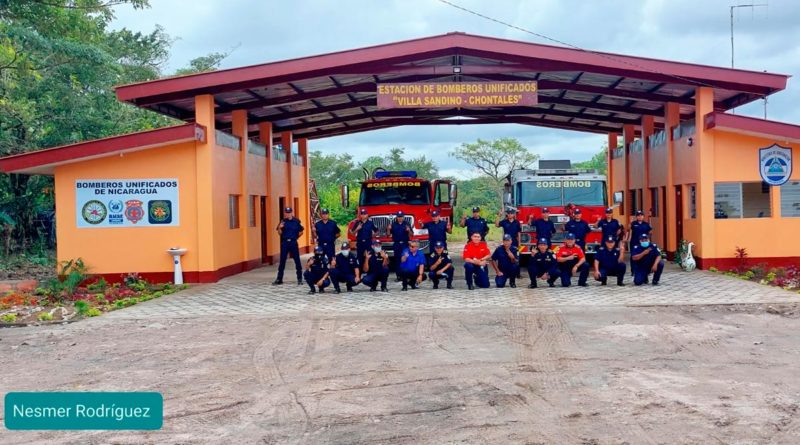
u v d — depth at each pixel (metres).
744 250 19.98
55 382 9.05
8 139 26.73
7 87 26.83
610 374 8.87
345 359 9.98
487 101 19.20
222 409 7.76
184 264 19.27
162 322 13.32
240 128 22.47
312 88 21.97
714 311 13.23
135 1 29.14
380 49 18.56
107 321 13.55
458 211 51.91
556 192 20.42
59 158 18.47
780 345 10.39
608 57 18.83
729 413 7.23
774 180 19.84
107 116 31.03
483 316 13.05
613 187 32.62
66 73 30.12
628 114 27.28
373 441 6.62
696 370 9.02
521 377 8.80
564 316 12.88
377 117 29.27
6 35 24.98
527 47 18.64
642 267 16.86
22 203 27.67
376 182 22.06
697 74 19.09
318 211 38.09
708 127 19.64
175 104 21.91
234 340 11.49
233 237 21.50
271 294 16.81
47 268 25.48
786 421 6.96
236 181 21.92
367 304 14.84
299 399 8.06
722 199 20.14
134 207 19.19
